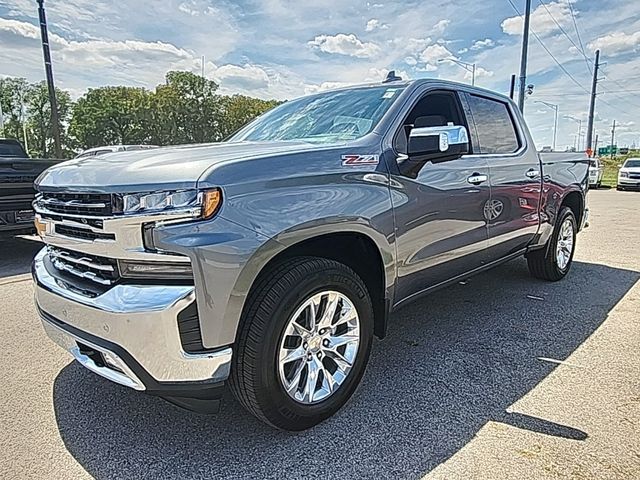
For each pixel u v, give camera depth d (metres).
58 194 2.35
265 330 2.22
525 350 3.46
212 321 2.05
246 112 66.25
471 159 3.57
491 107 4.05
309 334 2.48
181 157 2.30
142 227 2.01
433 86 3.41
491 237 3.80
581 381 2.97
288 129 3.36
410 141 2.80
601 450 2.27
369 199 2.62
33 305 4.62
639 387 2.88
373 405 2.71
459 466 2.17
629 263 6.22
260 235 2.14
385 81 3.58
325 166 2.46
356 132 2.96
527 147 4.38
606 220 10.91
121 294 2.04
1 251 7.45
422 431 2.45
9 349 3.54
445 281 3.48
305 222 2.29
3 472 2.17
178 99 62.41
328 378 2.58
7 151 9.77
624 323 3.99
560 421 2.52
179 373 2.04
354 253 2.82
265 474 2.15
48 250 2.79
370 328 2.77
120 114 59.69
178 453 2.30
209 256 2.00
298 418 2.42
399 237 2.84
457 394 2.83
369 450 2.31
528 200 4.32
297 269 2.35
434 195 3.09
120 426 2.53
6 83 55.78
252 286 2.23
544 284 5.16
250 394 2.27
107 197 2.06
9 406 2.73
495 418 2.56
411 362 3.27
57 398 2.82
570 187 5.12
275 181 2.24
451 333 3.79
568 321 4.04
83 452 2.31
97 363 2.32
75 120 59.69
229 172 2.10
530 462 2.19
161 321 1.98
